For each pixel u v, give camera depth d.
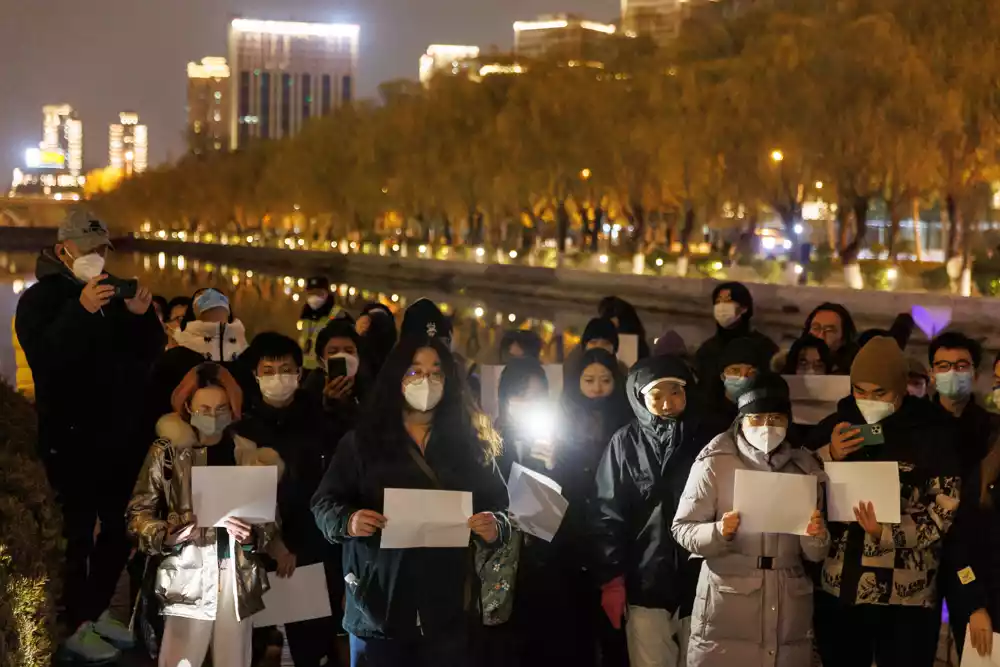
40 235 117.56
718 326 7.98
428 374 4.35
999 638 4.42
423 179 57.38
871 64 27.36
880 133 27.94
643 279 34.41
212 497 4.68
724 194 37.31
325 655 5.87
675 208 47.75
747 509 4.41
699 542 4.48
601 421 5.95
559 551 5.29
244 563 4.86
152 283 54.72
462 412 4.46
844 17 29.41
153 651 4.92
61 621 6.09
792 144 30.83
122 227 156.25
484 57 56.53
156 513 4.82
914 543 4.58
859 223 30.09
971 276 28.08
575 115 44.47
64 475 6.13
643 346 8.85
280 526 5.24
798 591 4.55
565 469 5.55
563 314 33.69
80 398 6.08
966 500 4.58
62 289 6.18
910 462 4.69
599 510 5.20
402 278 55.03
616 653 5.45
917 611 4.65
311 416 5.59
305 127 79.56
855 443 4.71
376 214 70.94
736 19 38.62
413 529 4.23
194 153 126.94
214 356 7.26
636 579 5.13
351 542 4.39
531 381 5.52
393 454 4.37
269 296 43.12
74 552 6.14
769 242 66.12
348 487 4.43
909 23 27.80
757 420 4.52
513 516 4.93
